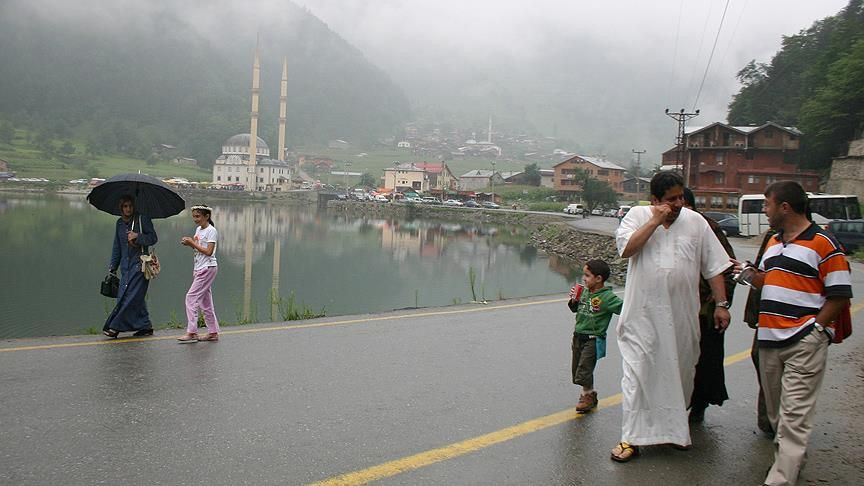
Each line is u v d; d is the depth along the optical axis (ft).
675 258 14.19
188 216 248.93
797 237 13.44
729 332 30.22
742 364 23.79
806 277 13.12
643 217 14.42
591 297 17.43
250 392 18.74
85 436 14.98
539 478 13.39
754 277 14.40
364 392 19.11
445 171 471.21
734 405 18.80
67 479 12.75
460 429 16.17
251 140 490.49
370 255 136.87
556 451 14.87
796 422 12.80
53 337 25.95
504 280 95.86
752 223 130.72
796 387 12.96
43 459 13.66
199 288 25.05
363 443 15.06
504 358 23.99
